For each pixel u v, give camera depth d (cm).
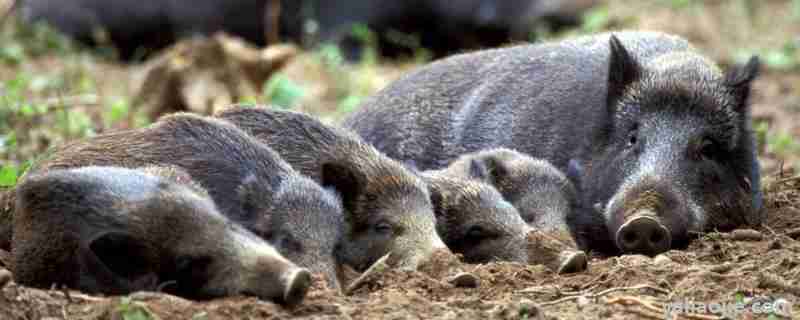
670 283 1758
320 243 1808
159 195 1683
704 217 2102
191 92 3503
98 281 1659
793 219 2248
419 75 2781
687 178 2108
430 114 2681
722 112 2177
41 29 4612
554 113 2447
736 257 1928
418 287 1741
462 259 2070
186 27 5141
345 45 5100
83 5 4988
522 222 2084
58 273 1677
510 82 2594
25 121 2995
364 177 2036
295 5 5166
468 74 2711
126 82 4034
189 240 1639
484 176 2219
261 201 1855
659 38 2567
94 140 1964
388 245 1978
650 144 2153
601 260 1994
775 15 5362
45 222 1688
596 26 4897
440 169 2467
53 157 1942
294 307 1557
